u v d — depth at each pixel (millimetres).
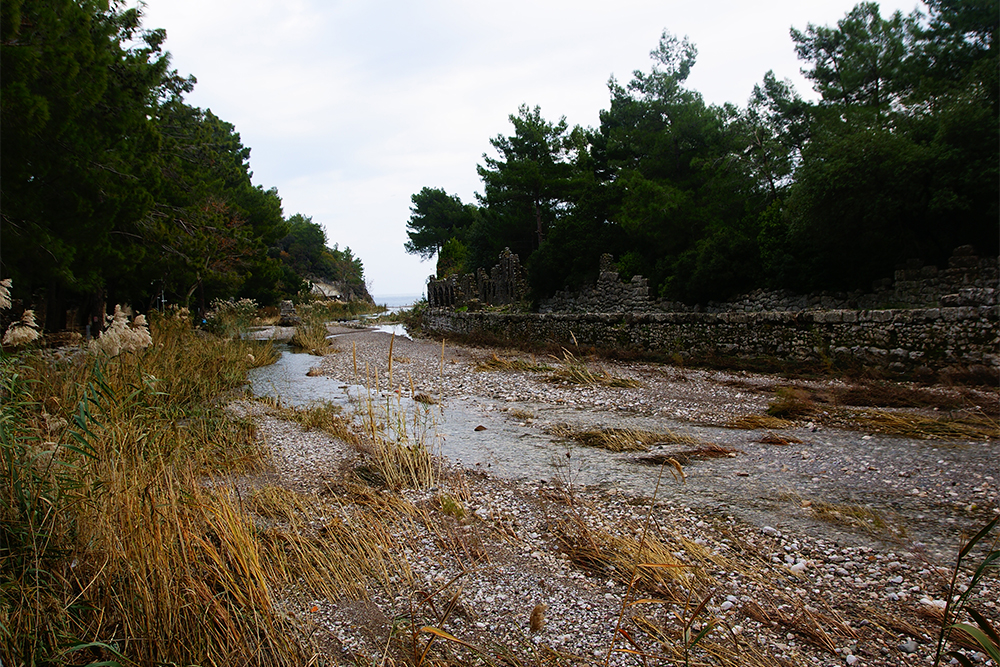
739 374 12523
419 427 8586
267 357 17172
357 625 3336
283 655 2979
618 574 3947
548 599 3635
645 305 21828
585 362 15156
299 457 6840
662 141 26156
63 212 12906
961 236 13805
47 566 3299
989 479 5531
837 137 14711
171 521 3756
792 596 3625
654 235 23219
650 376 12797
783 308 17062
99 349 8359
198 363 11867
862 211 13672
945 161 12672
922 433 7227
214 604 3135
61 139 12125
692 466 6453
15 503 3525
